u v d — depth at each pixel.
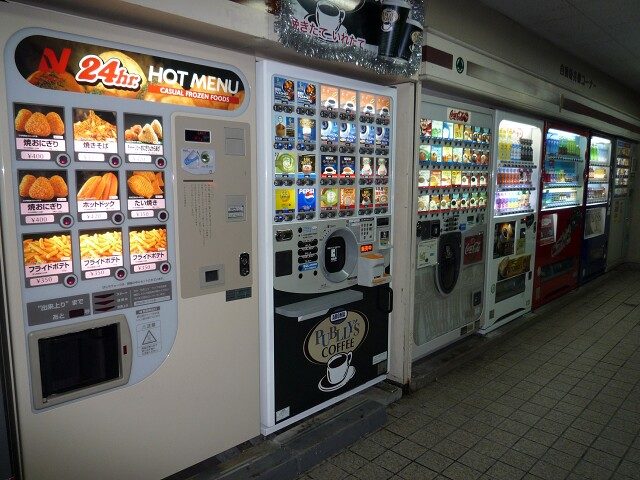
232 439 2.23
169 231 1.88
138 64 1.73
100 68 1.63
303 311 2.30
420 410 2.94
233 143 2.07
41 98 1.51
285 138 2.23
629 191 7.59
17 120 1.46
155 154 1.81
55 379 1.65
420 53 2.71
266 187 2.18
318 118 2.39
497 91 3.56
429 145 3.20
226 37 1.92
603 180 6.45
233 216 2.11
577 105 5.07
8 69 1.44
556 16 3.68
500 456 2.45
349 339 2.74
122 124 1.70
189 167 1.92
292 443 2.36
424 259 3.27
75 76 1.58
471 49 3.21
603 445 2.56
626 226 7.68
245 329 2.22
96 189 1.65
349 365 2.77
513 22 3.76
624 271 7.39
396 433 2.67
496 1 3.36
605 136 6.30
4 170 1.45
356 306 2.77
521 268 4.52
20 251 1.50
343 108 2.52
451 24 3.07
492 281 4.10
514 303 4.54
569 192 5.43
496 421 2.81
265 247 2.22
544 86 4.29
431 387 3.28
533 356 3.88
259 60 2.13
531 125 4.37
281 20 1.99
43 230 1.54
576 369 3.61
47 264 1.56
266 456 2.23
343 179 2.56
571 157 5.35
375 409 2.73
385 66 2.55
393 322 3.12
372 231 2.80
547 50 4.32
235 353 2.19
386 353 3.06
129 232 1.75
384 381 3.21
